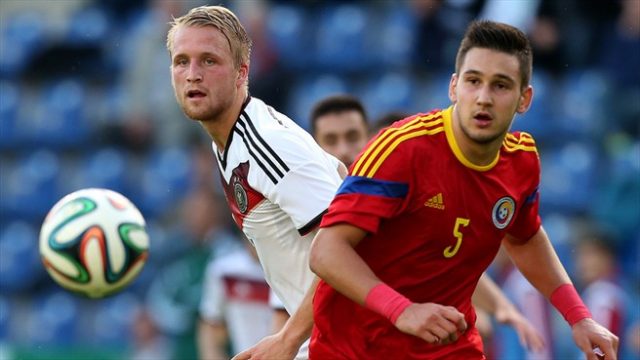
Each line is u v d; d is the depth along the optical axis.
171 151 53.66
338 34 54.62
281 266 18.66
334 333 17.08
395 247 16.45
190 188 51.72
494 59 15.68
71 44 58.66
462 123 15.87
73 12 62.72
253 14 51.41
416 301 16.78
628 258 42.06
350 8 55.78
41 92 58.97
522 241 18.69
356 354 16.92
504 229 16.92
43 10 63.53
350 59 54.06
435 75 50.69
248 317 32.25
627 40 48.03
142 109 55.28
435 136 16.20
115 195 21.77
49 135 57.28
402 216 16.23
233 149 18.31
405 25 53.50
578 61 48.97
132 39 58.53
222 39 18.14
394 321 15.15
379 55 53.62
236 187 18.47
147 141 55.00
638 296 39.97
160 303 41.59
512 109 15.83
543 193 46.41
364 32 54.56
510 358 32.25
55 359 41.44
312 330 17.52
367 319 16.75
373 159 16.00
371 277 15.59
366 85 53.28
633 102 47.88
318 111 25.78
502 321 24.39
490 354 31.94
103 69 58.59
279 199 17.70
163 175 52.62
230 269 32.34
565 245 41.78
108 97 57.59
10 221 55.84
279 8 56.47
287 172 17.56
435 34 49.84
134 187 53.94
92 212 21.12
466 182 16.28
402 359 16.83
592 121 47.78
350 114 25.59
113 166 54.53
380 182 15.90
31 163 56.50
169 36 18.61
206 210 36.50
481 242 16.70
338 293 16.91
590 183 46.25
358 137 25.69
